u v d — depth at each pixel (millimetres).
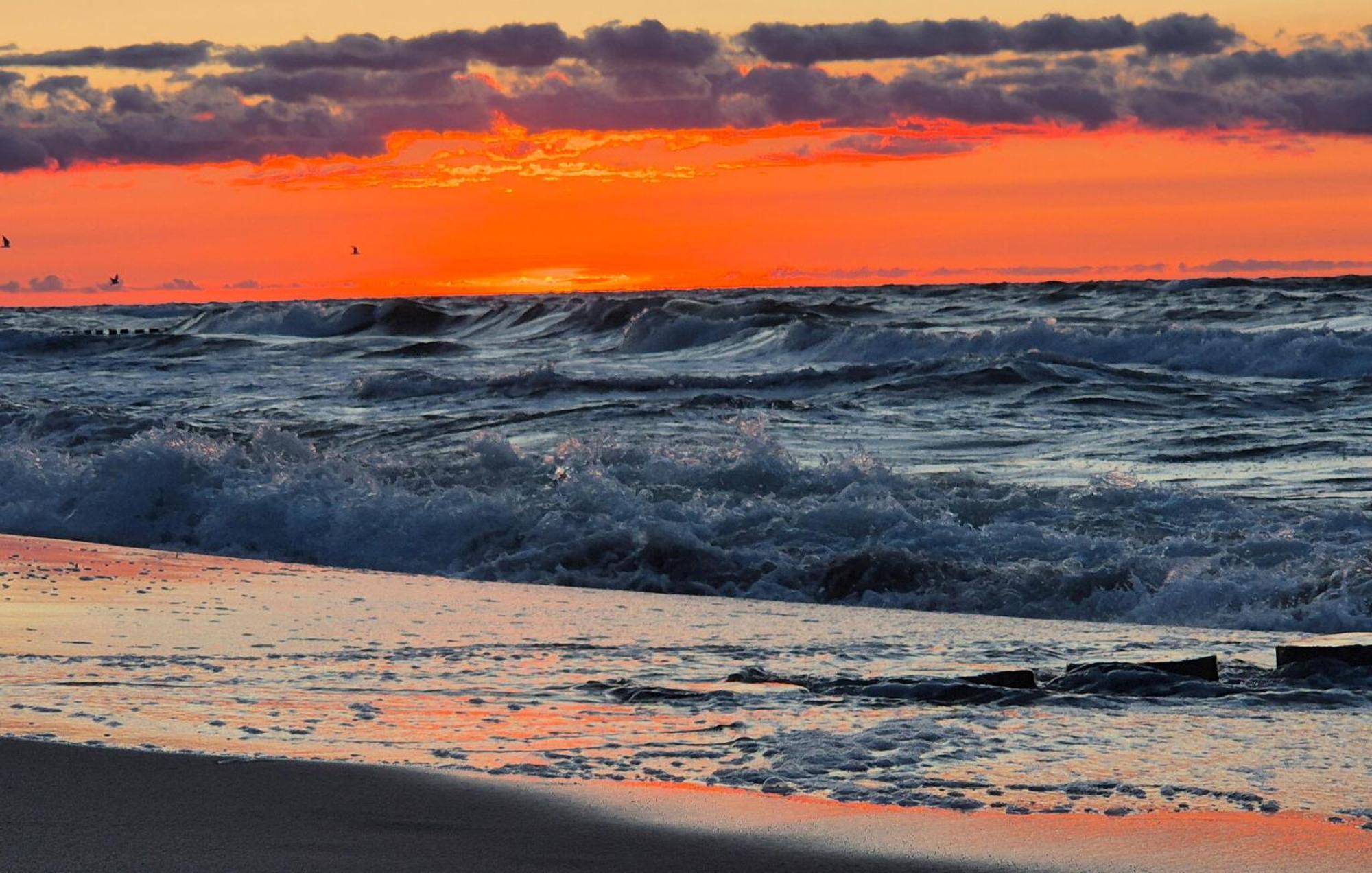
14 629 10602
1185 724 7688
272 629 11023
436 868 5047
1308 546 14820
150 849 5160
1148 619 13164
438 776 6352
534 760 6754
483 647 10500
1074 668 8984
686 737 7293
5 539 16906
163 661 9406
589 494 17828
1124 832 5668
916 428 27484
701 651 10484
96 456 21094
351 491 18719
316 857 5129
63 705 7801
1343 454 22906
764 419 27984
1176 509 17031
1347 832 5695
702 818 5750
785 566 15078
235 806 5766
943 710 8016
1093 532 16203
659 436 26000
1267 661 10062
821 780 6441
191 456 19766
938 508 17375
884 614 12852
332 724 7512
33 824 5449
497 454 20484
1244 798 6227
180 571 14703
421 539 17188
